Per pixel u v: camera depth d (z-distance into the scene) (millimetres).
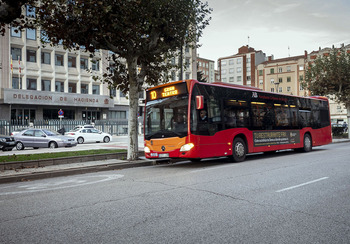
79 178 8922
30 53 37500
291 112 15117
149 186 7090
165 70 14945
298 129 15477
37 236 3824
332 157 12883
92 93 42719
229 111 11680
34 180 8844
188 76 51812
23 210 5164
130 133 12578
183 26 13234
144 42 12172
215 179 7828
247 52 85500
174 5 12383
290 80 78375
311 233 3846
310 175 8242
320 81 30312
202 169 9992
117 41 11719
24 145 20250
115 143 24516
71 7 10695
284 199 5605
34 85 37812
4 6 7828
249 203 5324
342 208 4996
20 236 3832
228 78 87750
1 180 8383
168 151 10633
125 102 46500
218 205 5207
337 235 3777
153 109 11359
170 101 10859
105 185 7445
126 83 13562
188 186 6945
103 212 4891
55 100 38062
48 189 7180
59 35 11383
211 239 3639
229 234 3805
